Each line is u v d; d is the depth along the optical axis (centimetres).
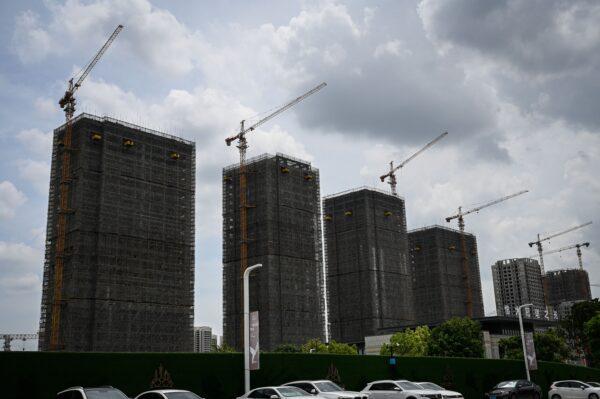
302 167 19212
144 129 15838
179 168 16350
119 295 14300
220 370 3925
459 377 5634
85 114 14938
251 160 18900
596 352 9406
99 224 14325
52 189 15275
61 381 3297
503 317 13588
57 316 13825
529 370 5956
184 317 15550
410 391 4038
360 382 4738
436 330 10788
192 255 16162
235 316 17850
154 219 15450
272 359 4228
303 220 18700
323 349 12319
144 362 3609
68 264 14088
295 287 17812
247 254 17950
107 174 14750
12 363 3170
